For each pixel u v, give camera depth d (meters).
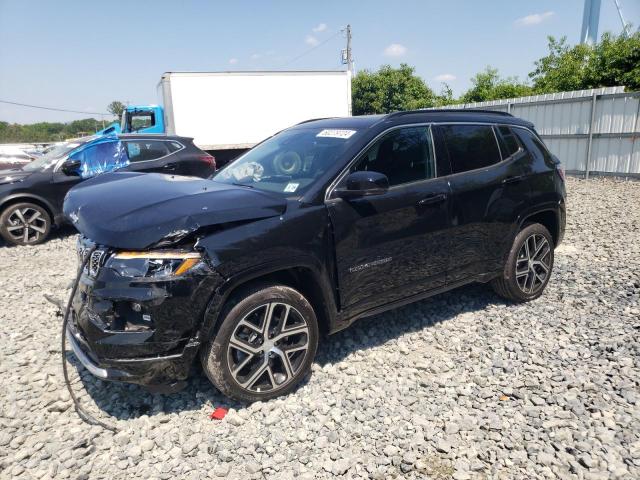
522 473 2.57
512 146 4.52
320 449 2.78
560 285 5.18
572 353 3.75
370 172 3.24
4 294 5.43
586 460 2.60
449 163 4.00
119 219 2.80
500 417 3.02
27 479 2.55
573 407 3.07
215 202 2.92
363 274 3.49
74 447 2.76
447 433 2.88
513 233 4.43
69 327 3.27
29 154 18.34
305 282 3.34
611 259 6.02
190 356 2.85
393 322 4.38
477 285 5.23
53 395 3.30
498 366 3.61
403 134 3.81
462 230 4.02
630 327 4.14
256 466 2.62
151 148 9.17
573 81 19.11
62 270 6.52
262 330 3.08
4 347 4.03
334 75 18.05
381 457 2.70
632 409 3.04
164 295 2.71
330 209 3.29
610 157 12.50
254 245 2.94
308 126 4.34
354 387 3.37
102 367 2.80
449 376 3.49
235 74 16.78
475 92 29.86
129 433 2.90
